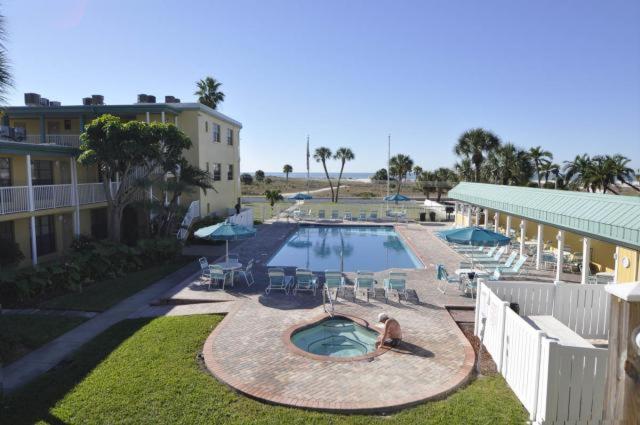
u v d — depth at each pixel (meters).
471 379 9.26
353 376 9.21
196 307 14.27
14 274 14.88
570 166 45.12
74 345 11.23
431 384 8.88
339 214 44.12
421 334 11.59
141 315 13.54
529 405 7.87
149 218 24.25
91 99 29.19
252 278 17.48
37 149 19.05
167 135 21.66
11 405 8.11
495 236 15.75
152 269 19.77
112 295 15.58
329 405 8.05
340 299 14.83
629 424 3.56
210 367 9.59
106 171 21.22
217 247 25.36
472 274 15.39
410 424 7.54
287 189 86.69
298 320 12.69
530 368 7.88
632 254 14.50
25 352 10.76
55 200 20.39
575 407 7.34
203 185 24.94
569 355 7.26
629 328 3.55
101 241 20.48
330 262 23.66
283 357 10.13
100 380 9.02
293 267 20.66
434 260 21.80
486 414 7.86
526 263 20.92
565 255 20.36
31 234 19.25
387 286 14.60
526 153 41.97
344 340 11.86
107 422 7.54
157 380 9.02
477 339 11.32
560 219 13.91
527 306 11.22
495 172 41.66
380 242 30.17
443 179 58.91
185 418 7.65
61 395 8.45
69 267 16.52
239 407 8.05
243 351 10.45
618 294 3.57
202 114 29.20
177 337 11.36
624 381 3.59
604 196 13.35
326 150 59.41
